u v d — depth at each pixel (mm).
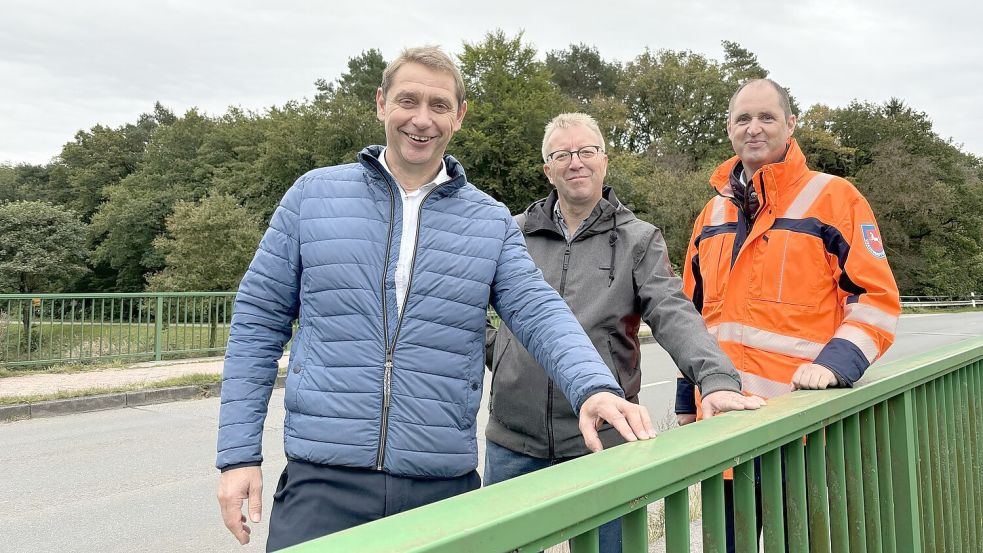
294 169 35844
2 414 7320
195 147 47500
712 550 1171
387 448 1678
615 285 2434
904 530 1944
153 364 10625
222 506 1696
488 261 1833
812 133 43594
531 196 30438
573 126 2549
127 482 5125
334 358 1718
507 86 30984
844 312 2238
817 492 1594
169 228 24828
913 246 44625
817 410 1507
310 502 1679
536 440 2430
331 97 40875
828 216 2336
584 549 899
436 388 1727
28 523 4270
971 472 2549
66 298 10227
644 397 8992
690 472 1063
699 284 2752
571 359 1602
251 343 1810
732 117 2557
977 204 46000
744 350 2441
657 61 50438
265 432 6750
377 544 656
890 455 1935
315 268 1767
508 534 741
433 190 1844
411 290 1746
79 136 57375
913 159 43125
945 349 2434
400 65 1846
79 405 7863
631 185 26312
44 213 27781
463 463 1757
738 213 2586
